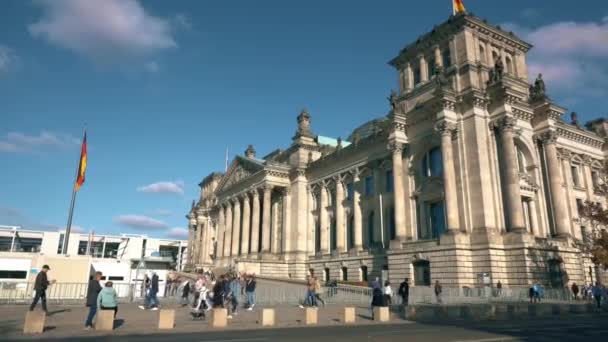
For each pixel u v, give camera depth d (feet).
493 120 193.16
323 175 302.25
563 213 195.62
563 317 114.11
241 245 364.38
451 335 72.43
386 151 244.22
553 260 178.29
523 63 232.73
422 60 236.43
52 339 70.03
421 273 195.00
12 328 83.66
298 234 305.53
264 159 389.19
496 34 220.84
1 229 440.86
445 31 220.43
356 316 115.96
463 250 179.22
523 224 176.76
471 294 165.89
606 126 281.13
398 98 241.76
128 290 187.42
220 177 471.21
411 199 214.90
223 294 119.14
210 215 456.86
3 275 154.10
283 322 99.96
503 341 64.39
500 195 185.78
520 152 207.41
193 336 74.13
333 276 269.64
